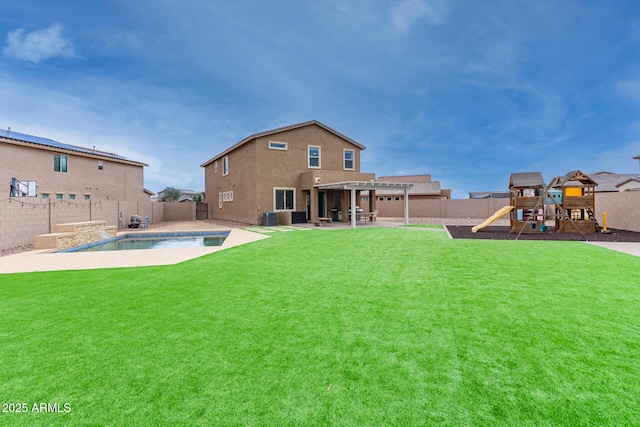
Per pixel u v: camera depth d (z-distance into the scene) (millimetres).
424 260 7008
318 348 2861
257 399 2150
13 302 4309
